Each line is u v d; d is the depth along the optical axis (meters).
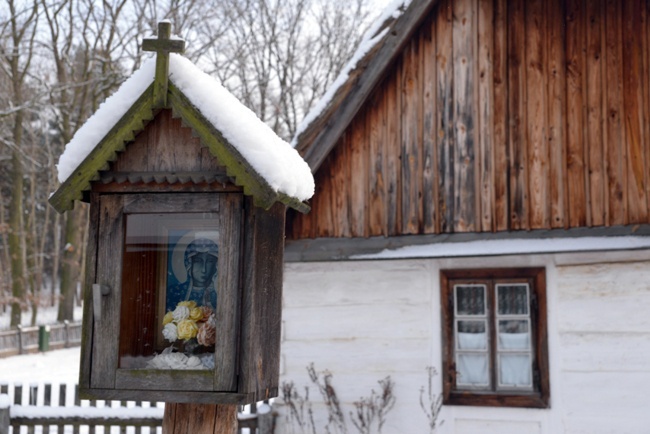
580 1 8.17
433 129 8.46
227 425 3.47
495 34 8.38
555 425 8.02
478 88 8.38
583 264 8.12
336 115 8.39
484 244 8.15
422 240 8.37
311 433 8.71
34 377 17.77
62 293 27.36
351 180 8.65
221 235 3.28
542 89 8.20
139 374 3.27
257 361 3.33
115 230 3.36
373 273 8.76
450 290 8.52
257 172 3.17
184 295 3.45
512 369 8.29
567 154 8.05
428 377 8.46
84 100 23.56
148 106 3.29
